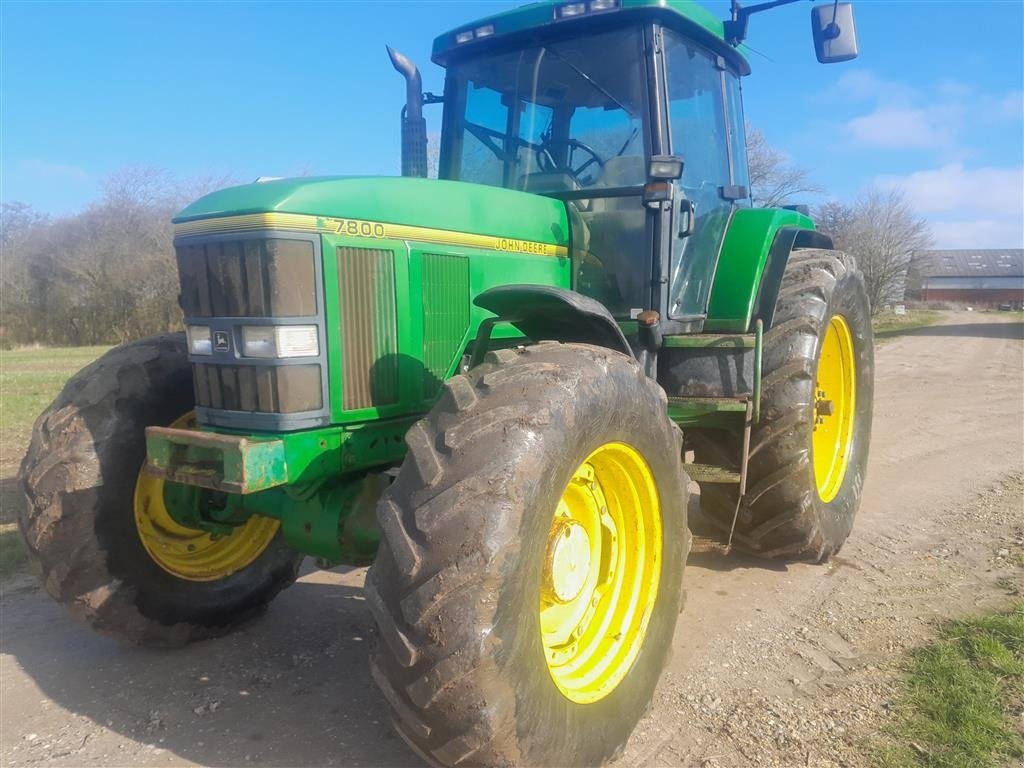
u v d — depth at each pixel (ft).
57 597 10.24
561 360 8.04
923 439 24.31
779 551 13.58
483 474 6.89
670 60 12.38
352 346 8.93
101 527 10.20
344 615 12.71
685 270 12.63
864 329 15.84
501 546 6.67
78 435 10.21
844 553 14.70
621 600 9.09
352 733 9.28
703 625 11.83
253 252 8.17
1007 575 13.29
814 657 10.75
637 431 8.59
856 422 15.80
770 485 12.78
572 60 12.41
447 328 10.14
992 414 28.48
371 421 9.23
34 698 10.17
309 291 8.39
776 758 8.53
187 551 11.55
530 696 6.96
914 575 13.53
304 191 8.44
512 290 8.87
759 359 11.97
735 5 13.97
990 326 91.35
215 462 8.39
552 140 12.66
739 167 15.24
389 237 9.32
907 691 9.70
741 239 13.47
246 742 9.11
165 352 11.06
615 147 12.05
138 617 10.69
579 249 12.19
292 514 9.91
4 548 15.44
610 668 8.59
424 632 6.60
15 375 53.36
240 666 10.98
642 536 9.20
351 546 9.52
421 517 6.82
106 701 10.07
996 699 9.40
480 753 6.71
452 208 10.18
